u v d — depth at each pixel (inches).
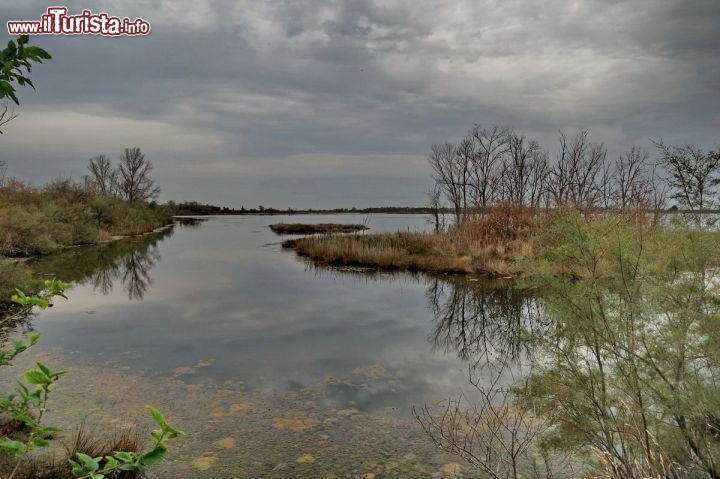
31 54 66.7
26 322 364.2
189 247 1027.3
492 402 212.1
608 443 113.2
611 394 115.3
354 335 338.3
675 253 112.4
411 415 198.8
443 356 288.2
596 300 116.9
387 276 609.0
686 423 99.0
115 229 1336.1
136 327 354.6
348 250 729.6
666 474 98.7
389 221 2568.9
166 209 2313.0
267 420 193.3
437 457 161.5
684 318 105.0
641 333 109.2
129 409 200.7
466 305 436.5
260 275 625.3
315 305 442.9
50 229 889.5
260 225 2180.1
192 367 262.7
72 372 248.8
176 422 189.8
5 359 65.7
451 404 211.0
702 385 94.3
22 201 965.8
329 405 210.4
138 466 58.9
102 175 2038.6
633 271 113.4
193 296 484.4
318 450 167.2
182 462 157.9
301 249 879.7
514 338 319.9
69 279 577.0
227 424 189.0
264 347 305.4
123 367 259.9
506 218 662.5
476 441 172.1
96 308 423.5
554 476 141.6
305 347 306.2
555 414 127.0
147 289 522.0
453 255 660.1
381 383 240.4
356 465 156.6
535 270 138.5
